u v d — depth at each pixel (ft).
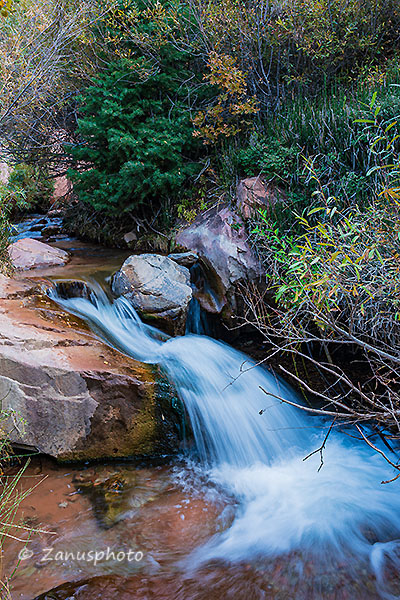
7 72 20.74
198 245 19.11
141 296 16.47
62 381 11.60
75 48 24.11
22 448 11.74
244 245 18.11
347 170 16.96
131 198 22.43
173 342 16.22
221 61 20.03
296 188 18.35
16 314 13.55
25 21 21.29
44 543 9.19
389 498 10.75
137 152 20.92
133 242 22.63
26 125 24.23
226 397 14.03
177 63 22.39
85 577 8.42
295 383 15.79
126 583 8.29
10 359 11.49
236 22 21.18
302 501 10.84
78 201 27.27
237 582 8.39
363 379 15.25
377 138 10.34
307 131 18.93
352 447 12.96
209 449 12.79
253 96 21.16
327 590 8.16
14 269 17.92
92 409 11.82
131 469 11.91
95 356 12.78
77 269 18.75
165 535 9.62
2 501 10.28
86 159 22.62
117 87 21.39
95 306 16.42
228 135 21.38
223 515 10.32
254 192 18.94
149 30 21.20
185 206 21.62
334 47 21.66
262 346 17.89
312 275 9.18
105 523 9.86
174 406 12.73
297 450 13.08
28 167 31.22
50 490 10.83
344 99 19.39
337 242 9.75
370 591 8.13
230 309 17.88
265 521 10.14
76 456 11.85
